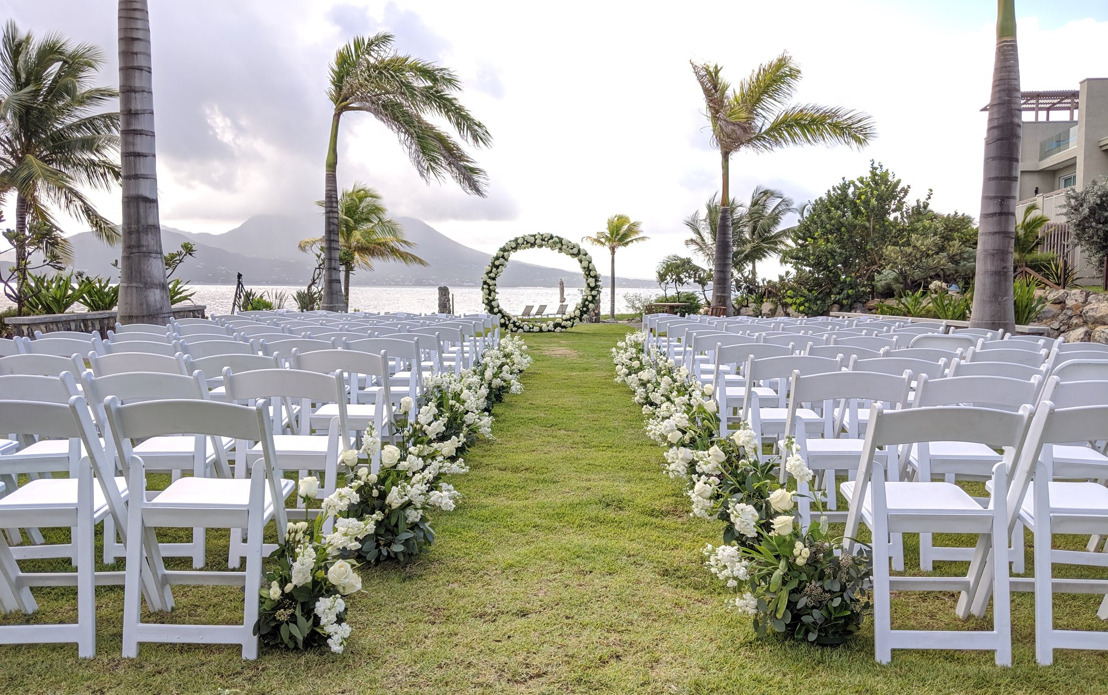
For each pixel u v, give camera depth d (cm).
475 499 399
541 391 811
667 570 303
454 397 514
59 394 274
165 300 868
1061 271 1357
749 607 238
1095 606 277
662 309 2417
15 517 230
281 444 334
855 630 240
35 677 218
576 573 299
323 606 226
